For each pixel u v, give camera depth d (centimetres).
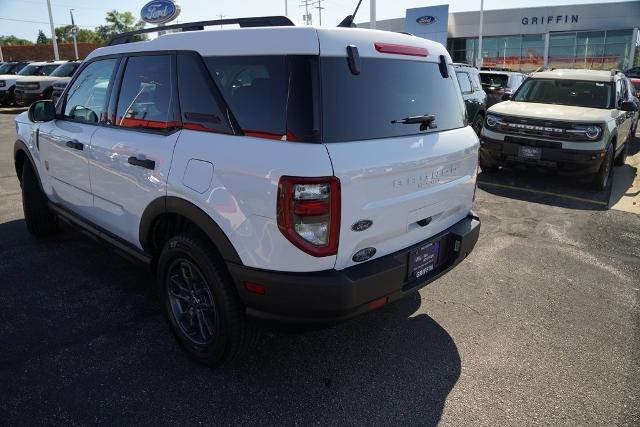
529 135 742
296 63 247
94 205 378
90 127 373
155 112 312
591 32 3475
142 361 306
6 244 486
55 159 420
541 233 556
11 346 317
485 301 394
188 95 289
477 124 1193
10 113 1759
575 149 710
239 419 260
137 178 313
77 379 287
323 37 251
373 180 252
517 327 356
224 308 269
